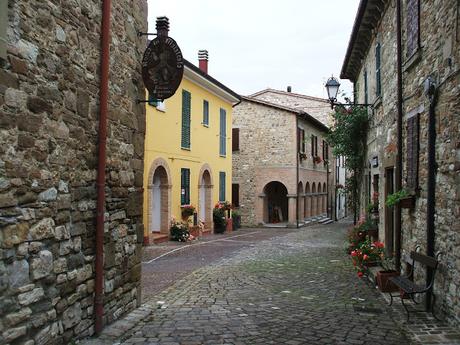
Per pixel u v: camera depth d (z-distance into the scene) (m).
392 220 9.58
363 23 11.81
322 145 33.31
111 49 5.63
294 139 26.47
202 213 20.53
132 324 5.71
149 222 14.74
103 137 5.27
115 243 5.79
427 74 6.54
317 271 10.02
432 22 6.30
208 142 20.19
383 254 9.41
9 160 3.68
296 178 26.42
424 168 6.70
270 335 5.35
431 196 6.16
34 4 4.03
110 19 5.58
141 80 6.59
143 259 12.10
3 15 3.53
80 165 4.88
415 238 7.16
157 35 6.43
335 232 22.45
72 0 4.69
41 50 4.14
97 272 5.19
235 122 27.62
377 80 10.94
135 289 6.48
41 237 4.14
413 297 6.88
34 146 4.04
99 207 5.22
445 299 5.74
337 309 6.60
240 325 5.77
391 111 9.12
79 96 4.84
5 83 3.62
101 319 5.27
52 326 4.31
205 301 7.13
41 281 4.14
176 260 11.96
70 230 4.67
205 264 11.19
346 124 14.81
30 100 3.97
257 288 8.17
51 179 4.31
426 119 6.58
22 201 3.86
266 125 27.03
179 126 16.91
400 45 8.14
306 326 5.73
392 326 5.71
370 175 12.86
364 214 14.27
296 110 26.20
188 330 5.54
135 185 6.43
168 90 6.40
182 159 17.27
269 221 28.91
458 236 5.26
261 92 33.81
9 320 3.66
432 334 5.32
